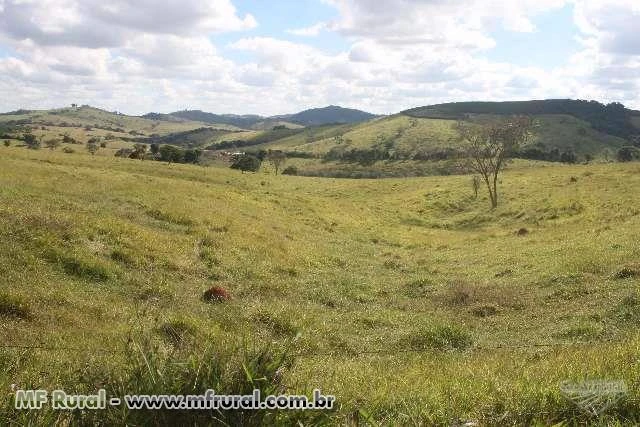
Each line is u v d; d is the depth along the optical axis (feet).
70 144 570.05
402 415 16.72
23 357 24.25
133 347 16.01
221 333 36.06
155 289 49.88
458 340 44.04
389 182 271.28
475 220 184.34
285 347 16.02
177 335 31.81
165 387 12.92
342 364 31.42
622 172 194.90
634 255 73.05
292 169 451.94
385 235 135.64
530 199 189.57
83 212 72.74
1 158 128.36
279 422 12.90
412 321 53.11
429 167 521.65
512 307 58.90
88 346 29.19
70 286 45.14
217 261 67.36
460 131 233.35
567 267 72.38
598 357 26.27
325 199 188.24
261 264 71.82
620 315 47.91
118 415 12.49
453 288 67.46
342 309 58.80
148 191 107.76
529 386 19.47
